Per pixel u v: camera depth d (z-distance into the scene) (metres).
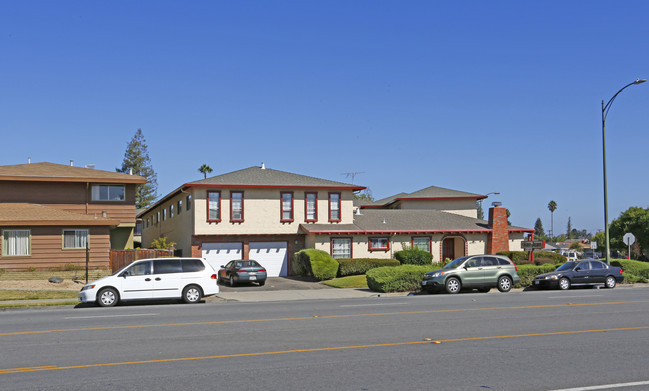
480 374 9.42
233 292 29.03
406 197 51.75
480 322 15.52
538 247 37.16
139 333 13.70
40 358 10.73
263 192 40.75
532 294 25.44
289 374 9.38
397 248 42.09
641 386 8.66
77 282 29.17
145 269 22.58
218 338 12.91
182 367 9.91
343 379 9.05
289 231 41.09
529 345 12.05
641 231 74.00
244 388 8.48
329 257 36.38
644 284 32.88
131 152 92.38
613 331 13.96
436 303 21.11
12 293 24.95
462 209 52.47
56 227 32.06
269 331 13.95
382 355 10.95
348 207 42.66
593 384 8.77
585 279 29.34
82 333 13.75
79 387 8.56
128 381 8.92
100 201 37.44
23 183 35.81
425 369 9.77
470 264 27.48
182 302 23.95
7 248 31.12
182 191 41.06
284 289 31.27
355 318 16.45
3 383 8.82
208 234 39.00
